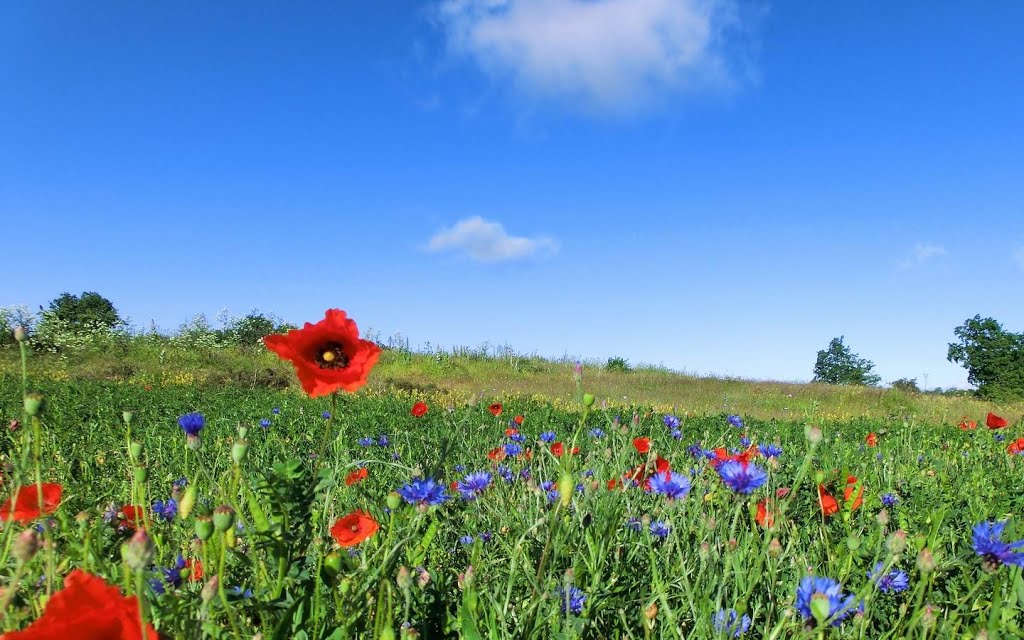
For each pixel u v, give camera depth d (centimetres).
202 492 340
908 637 185
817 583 167
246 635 168
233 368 1777
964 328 3381
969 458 589
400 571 169
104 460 493
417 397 1370
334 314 200
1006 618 197
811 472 330
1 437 516
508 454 454
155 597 160
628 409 1095
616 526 242
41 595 167
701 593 204
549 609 191
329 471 199
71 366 1695
